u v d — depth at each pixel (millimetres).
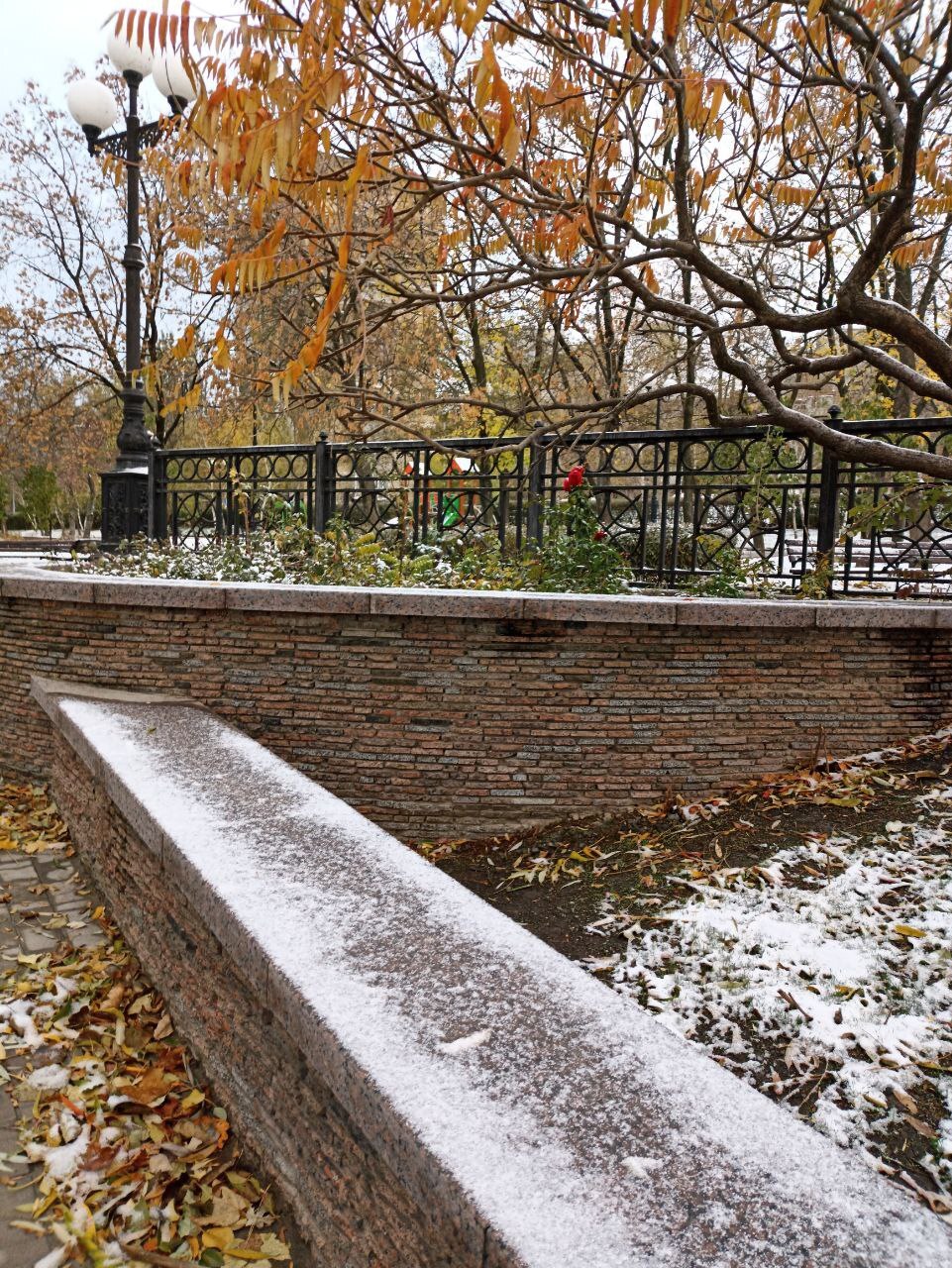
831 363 5625
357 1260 2312
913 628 5855
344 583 7660
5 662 6711
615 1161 1807
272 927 2785
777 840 4938
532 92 4234
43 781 6586
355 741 5770
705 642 5680
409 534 9500
